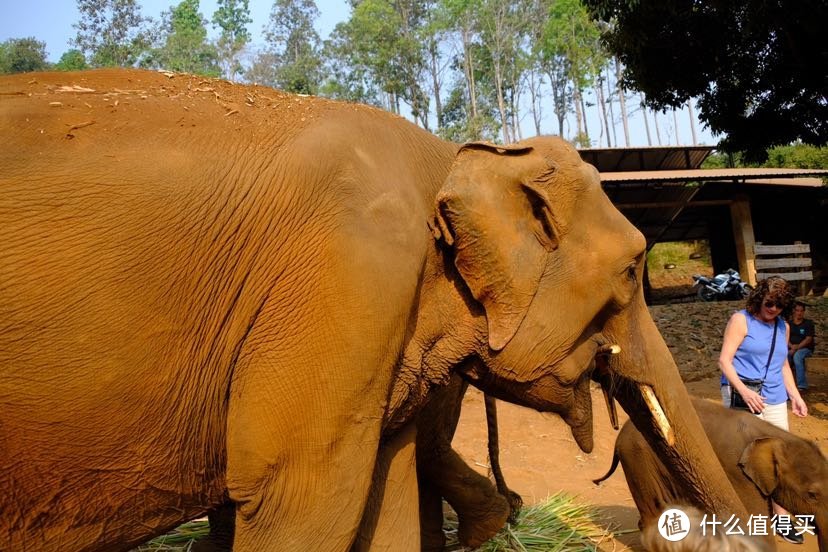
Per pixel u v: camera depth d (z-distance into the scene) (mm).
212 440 2490
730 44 11742
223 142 2473
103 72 2748
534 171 2797
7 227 2105
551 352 2906
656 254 30219
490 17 46438
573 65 44188
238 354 2445
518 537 4414
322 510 2426
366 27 42094
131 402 2268
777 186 20203
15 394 2105
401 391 2807
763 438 3941
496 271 2734
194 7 40281
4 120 2275
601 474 5996
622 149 19250
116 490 2361
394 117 2986
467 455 6312
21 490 2221
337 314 2400
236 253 2408
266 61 41375
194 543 4141
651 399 3146
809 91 12383
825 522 3760
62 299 2133
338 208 2459
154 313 2270
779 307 4586
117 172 2262
